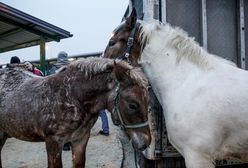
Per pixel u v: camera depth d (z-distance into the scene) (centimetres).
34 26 658
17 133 264
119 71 217
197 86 225
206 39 291
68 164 394
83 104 238
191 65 235
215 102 214
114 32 270
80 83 237
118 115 221
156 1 285
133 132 214
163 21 284
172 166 310
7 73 295
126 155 420
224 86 218
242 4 294
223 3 301
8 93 275
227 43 304
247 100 209
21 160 422
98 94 236
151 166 321
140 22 259
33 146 497
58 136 235
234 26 304
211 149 216
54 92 241
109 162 395
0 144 311
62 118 233
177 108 227
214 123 213
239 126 209
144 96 213
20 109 255
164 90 241
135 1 354
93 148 464
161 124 283
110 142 497
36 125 244
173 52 241
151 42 248
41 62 686
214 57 239
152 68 248
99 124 644
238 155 220
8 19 641
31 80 272
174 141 231
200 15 296
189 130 219
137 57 257
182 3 294
